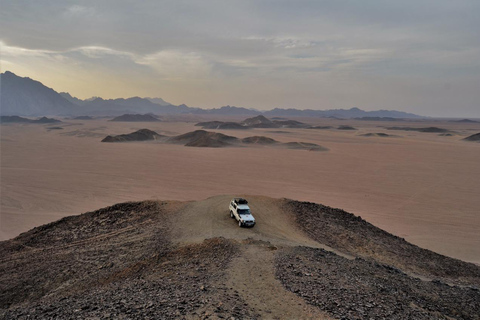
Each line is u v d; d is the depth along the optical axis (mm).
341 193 75438
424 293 18453
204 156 140125
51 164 107750
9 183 78188
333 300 14570
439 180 93625
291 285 16297
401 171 108438
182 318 11703
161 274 20031
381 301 15250
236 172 101188
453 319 15133
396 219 56156
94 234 32531
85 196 67500
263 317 12406
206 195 70062
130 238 31047
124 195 68938
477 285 25391
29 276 24250
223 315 12008
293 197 70312
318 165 119500
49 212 55875
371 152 164250
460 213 60719
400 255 30844
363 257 28922
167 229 32688
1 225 48812
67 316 12906
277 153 156125
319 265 20688
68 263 26250
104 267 25062
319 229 35219
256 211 38781
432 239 46375
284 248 25156
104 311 13070
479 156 150000
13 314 14750
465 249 42594
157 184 80875
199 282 16766
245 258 21422
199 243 26891
